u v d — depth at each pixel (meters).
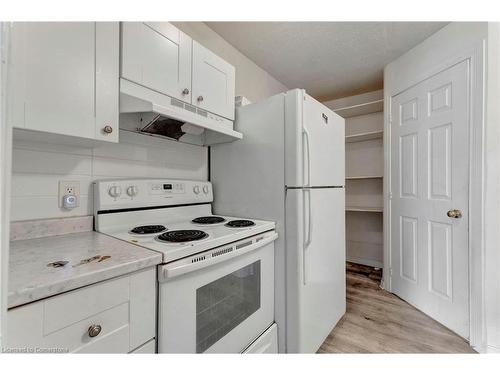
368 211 3.08
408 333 1.69
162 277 0.77
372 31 1.90
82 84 0.86
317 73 2.65
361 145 3.27
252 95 2.40
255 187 1.48
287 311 1.32
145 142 1.41
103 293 0.63
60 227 1.05
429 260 1.91
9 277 0.56
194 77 1.31
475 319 1.53
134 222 1.25
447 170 1.75
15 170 0.94
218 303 1.00
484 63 1.51
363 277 2.80
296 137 1.30
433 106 1.88
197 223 1.37
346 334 1.68
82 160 1.14
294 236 1.30
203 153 1.74
